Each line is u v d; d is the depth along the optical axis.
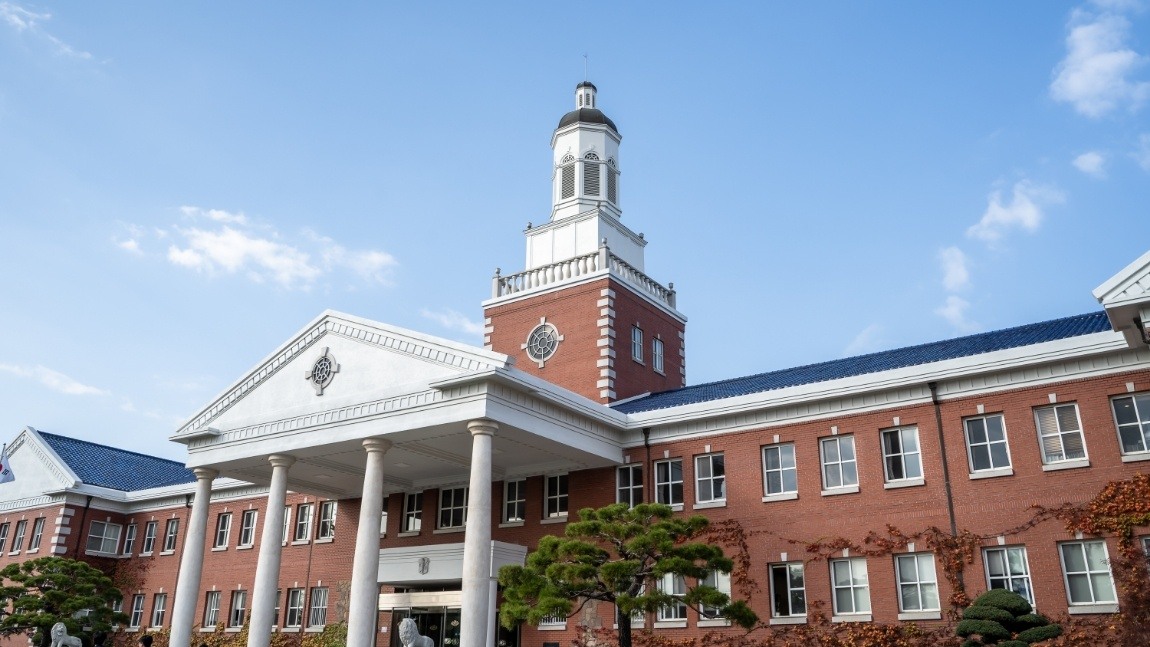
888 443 29.67
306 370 34.50
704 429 33.12
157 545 51.38
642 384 42.19
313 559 43.41
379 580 36.69
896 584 27.97
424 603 35.94
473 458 28.70
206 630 46.44
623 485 34.53
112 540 53.31
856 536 29.00
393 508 40.22
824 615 28.75
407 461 35.75
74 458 55.69
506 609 24.25
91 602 41.59
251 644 31.73
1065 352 26.61
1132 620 22.44
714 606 24.16
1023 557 26.36
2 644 50.28
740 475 31.91
